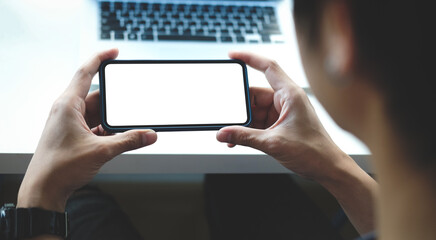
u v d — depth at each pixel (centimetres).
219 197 67
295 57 67
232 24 71
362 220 48
